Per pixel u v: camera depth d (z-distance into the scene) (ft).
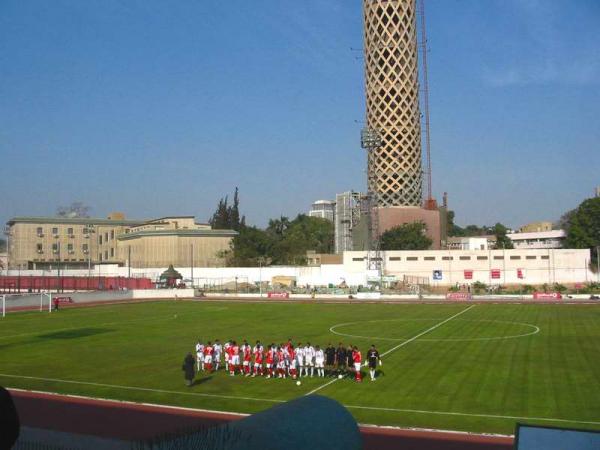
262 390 110.63
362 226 482.69
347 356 122.11
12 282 441.68
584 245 458.09
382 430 82.53
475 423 85.40
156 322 231.71
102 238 611.88
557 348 153.48
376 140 401.08
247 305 317.42
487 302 320.09
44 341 178.81
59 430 83.76
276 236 646.74
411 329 201.05
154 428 84.94
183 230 530.27
